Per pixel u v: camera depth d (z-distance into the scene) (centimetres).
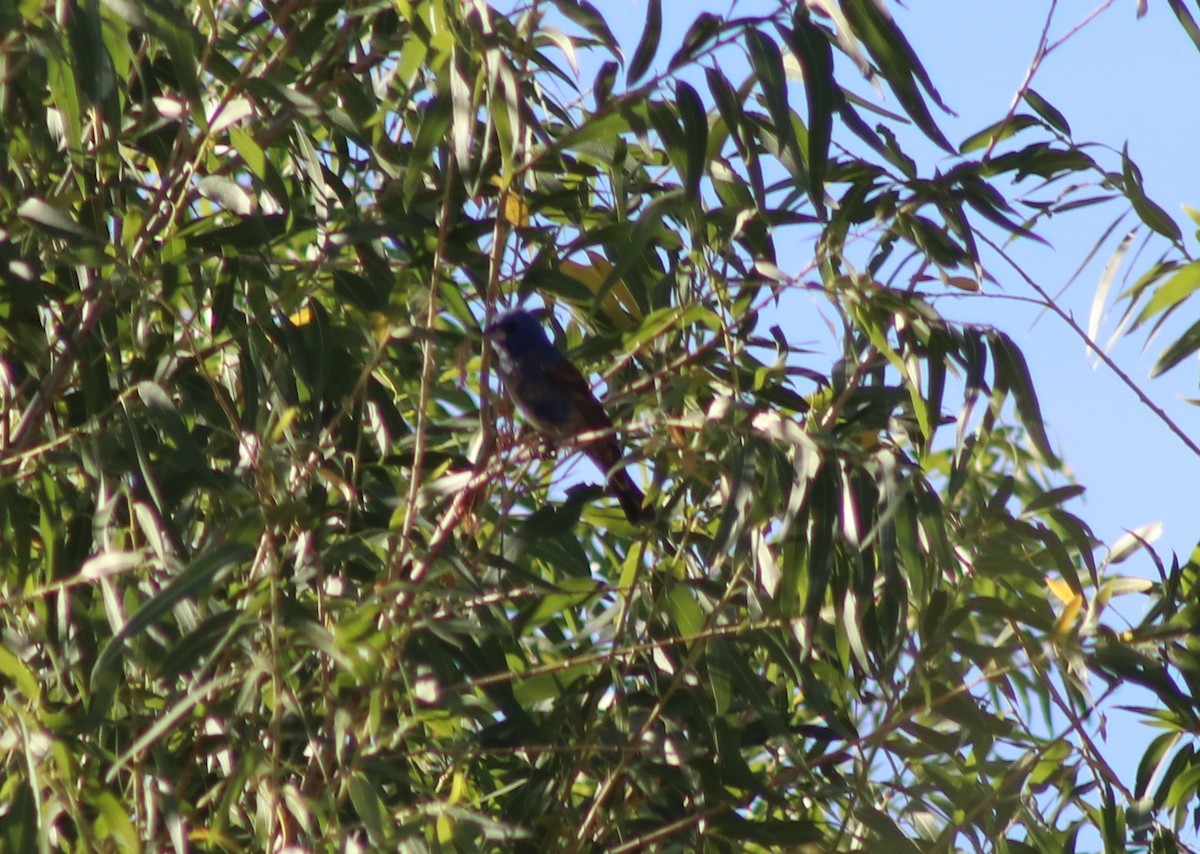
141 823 784
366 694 793
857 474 887
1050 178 1041
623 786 958
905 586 934
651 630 998
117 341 912
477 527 924
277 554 886
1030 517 966
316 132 1110
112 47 877
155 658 831
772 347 1030
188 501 953
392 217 932
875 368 1034
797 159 895
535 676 945
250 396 920
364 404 949
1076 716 909
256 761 746
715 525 1057
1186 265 973
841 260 962
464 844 762
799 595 901
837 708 1045
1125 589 996
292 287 895
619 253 954
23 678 732
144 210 939
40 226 834
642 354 1070
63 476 919
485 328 885
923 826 990
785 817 1003
